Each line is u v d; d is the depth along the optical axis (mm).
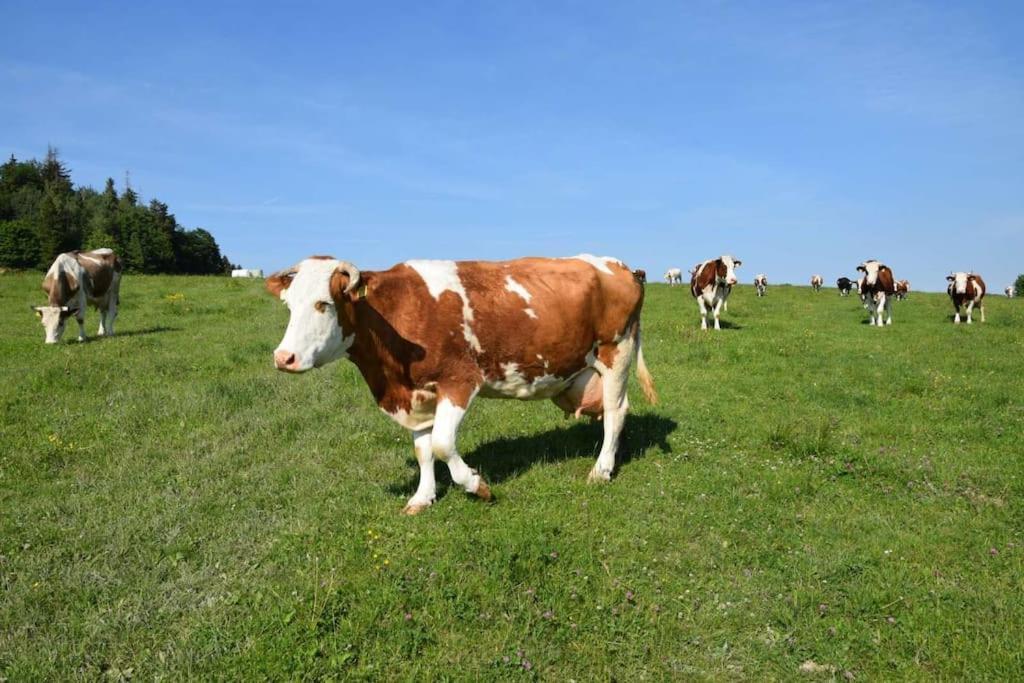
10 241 70500
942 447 7809
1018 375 11750
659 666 4164
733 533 5770
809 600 4746
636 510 6160
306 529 5797
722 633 4449
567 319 6453
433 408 6188
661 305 25375
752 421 8914
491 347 6168
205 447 8070
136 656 4258
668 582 4988
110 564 5367
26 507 6352
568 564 5125
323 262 5629
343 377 11242
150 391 10242
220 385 10430
